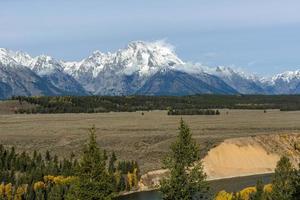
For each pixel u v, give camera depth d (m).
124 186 141.62
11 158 149.75
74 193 48.84
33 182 126.00
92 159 48.69
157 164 165.38
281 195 62.75
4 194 117.56
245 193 105.88
